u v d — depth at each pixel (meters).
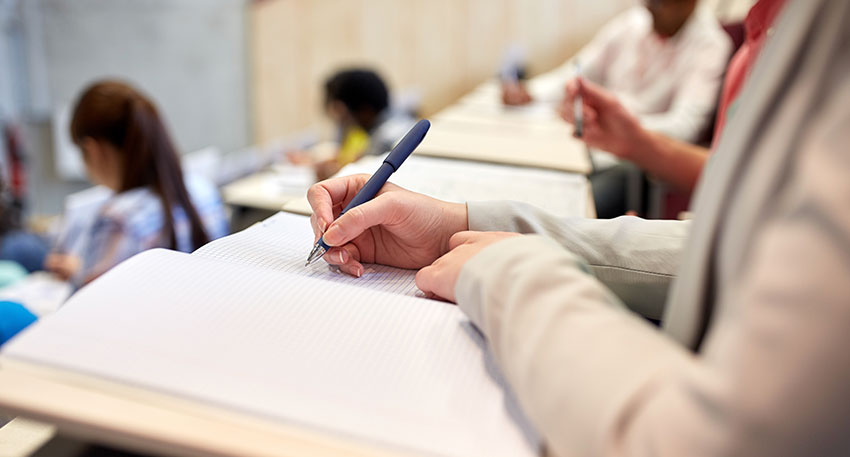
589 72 2.39
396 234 0.57
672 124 1.73
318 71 4.13
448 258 0.48
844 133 0.25
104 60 4.07
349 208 0.56
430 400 0.36
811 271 0.24
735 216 0.30
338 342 0.41
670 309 0.36
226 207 2.32
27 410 0.33
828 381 0.23
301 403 0.35
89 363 0.36
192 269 0.47
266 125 4.21
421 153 1.05
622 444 0.28
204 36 4.05
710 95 1.80
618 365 0.31
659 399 0.28
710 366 0.27
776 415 0.24
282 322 0.42
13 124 3.79
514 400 0.37
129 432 0.32
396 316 0.44
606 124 1.08
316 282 0.48
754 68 0.32
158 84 4.13
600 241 0.58
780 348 0.24
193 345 0.38
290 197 2.30
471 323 0.45
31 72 3.98
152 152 1.53
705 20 2.03
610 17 3.86
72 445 0.39
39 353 0.36
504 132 1.39
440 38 4.04
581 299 0.35
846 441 0.24
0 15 3.78
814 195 0.24
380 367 0.38
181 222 1.58
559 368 0.32
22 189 3.75
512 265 0.40
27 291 1.75
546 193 0.84
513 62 3.40
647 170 1.10
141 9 3.99
